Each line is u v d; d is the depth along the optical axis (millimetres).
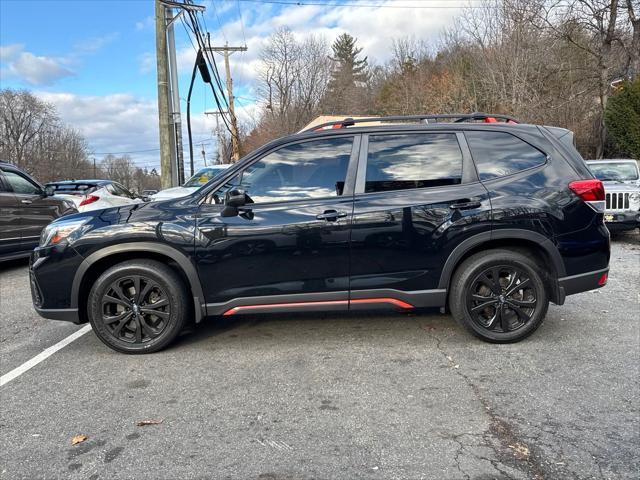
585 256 3896
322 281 3865
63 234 3896
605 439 2592
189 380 3488
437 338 4180
